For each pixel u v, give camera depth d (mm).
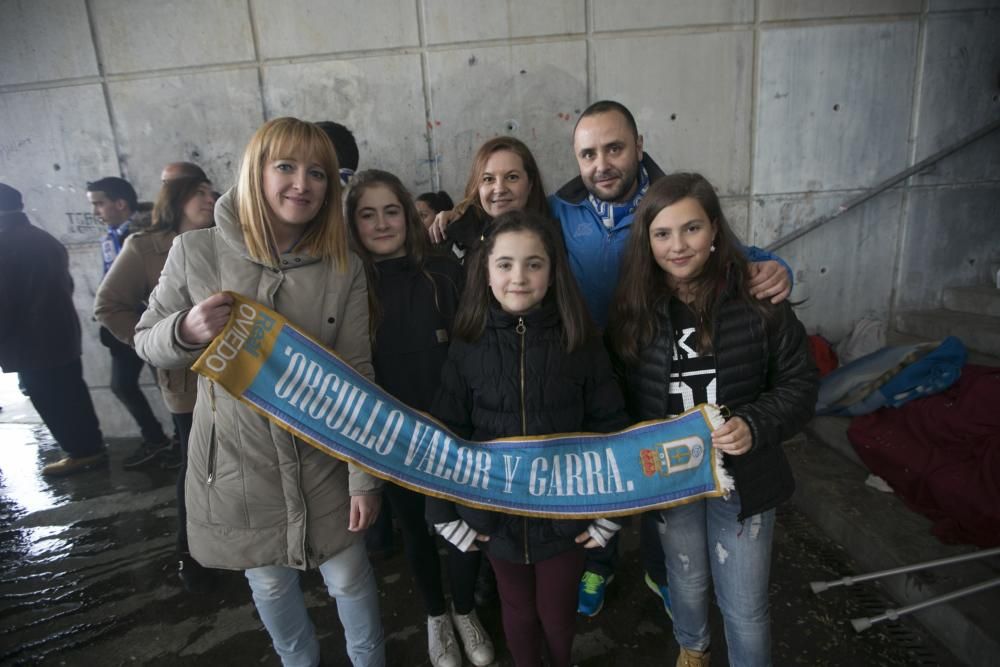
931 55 3469
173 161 3684
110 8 3477
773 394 1404
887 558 2148
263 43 3486
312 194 1350
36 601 2389
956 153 3605
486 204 1980
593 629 2037
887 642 1902
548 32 3412
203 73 3545
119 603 2352
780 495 1451
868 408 2850
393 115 3547
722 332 1423
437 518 1499
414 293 1807
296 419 1387
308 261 1427
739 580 1460
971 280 3793
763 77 3469
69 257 3848
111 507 3158
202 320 1257
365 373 1519
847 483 2668
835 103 3518
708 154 3574
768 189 3627
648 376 1518
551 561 1508
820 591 2141
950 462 2312
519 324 1477
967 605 1828
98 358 4016
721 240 1430
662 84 3475
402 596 2281
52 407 3480
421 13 3406
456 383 1539
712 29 3410
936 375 2670
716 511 1491
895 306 3822
